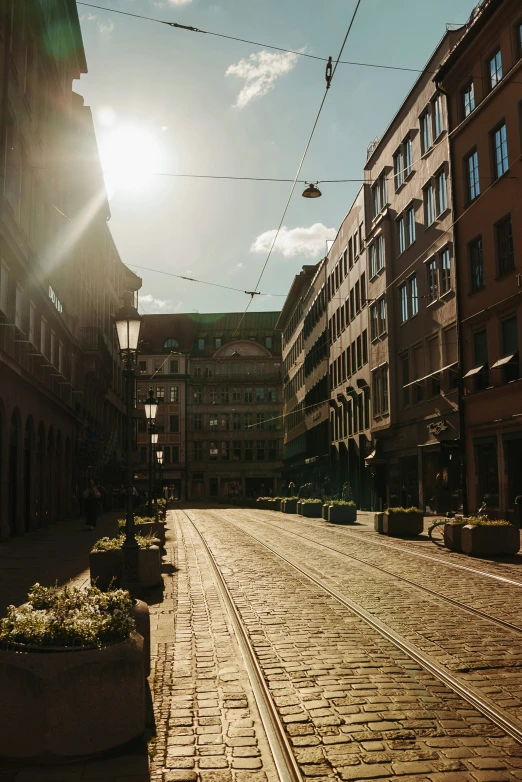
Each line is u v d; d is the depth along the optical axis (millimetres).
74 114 38750
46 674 4996
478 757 5051
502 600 11273
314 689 6664
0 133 21688
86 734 5027
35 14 26531
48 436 32312
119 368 65000
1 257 22594
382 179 42250
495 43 27000
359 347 48125
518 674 7176
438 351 33031
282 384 97312
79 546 21453
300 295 77688
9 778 4703
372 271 43656
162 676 7195
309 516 37688
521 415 24734
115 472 56875
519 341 25453
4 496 23094
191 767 4914
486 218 27766
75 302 40844
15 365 23359
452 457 31453
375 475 42406
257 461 96125
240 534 25516
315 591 12336
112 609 5926
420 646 8320
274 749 5203
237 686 6812
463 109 30188
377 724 5719
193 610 10766
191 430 96250
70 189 37750
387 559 16938
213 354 97750
